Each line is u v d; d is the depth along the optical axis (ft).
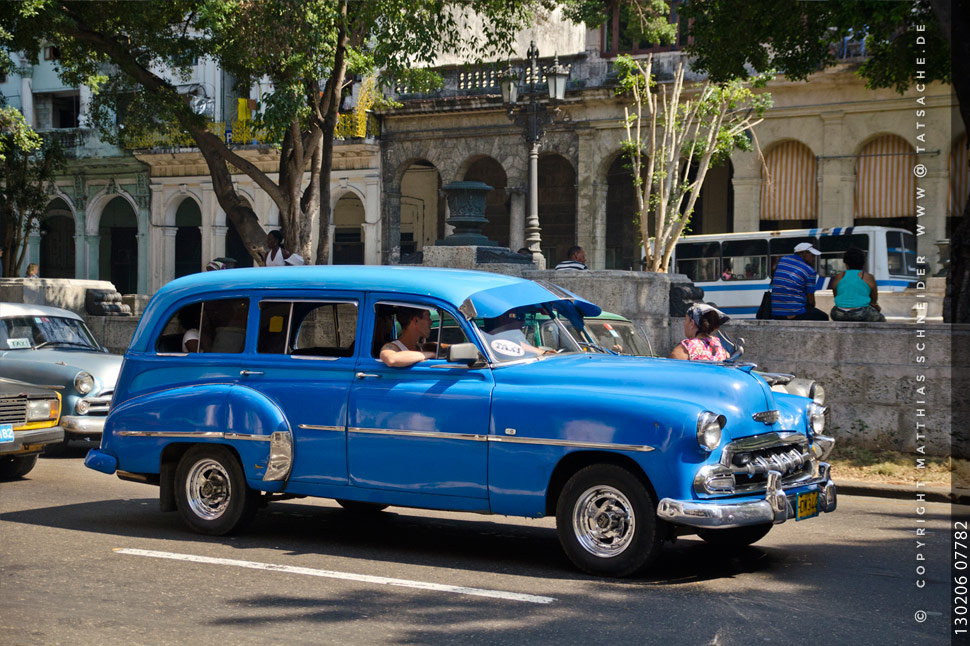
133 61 63.82
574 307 27.07
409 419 24.11
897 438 39.68
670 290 47.98
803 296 46.62
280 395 25.89
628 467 22.08
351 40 62.75
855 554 24.97
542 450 22.58
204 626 18.51
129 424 27.81
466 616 19.16
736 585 21.65
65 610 19.54
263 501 27.40
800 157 98.12
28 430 35.24
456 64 112.88
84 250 135.54
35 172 105.91
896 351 39.70
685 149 79.56
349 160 118.52
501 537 27.32
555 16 117.60
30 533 27.12
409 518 30.25
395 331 25.14
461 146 112.88
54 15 58.80
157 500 32.78
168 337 28.17
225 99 122.62
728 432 21.74
